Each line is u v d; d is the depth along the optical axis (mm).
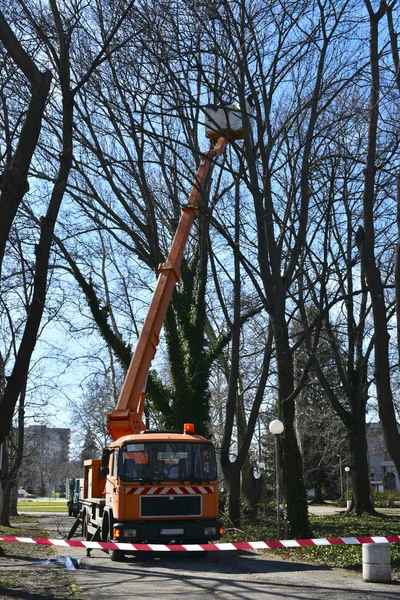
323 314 18641
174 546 12953
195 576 12758
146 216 25297
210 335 30828
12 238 18172
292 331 30391
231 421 23016
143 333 18312
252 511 25031
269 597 10039
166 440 16281
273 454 50094
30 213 21844
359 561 14570
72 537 22578
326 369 38438
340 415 33500
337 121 18969
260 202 18531
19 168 10375
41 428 45281
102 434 52062
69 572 13031
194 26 16812
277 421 18562
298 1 16516
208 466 16359
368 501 33656
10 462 33062
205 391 25094
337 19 17375
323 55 18062
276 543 12570
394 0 13789
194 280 25938
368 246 13664
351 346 31188
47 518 38469
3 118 14375
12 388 10992
